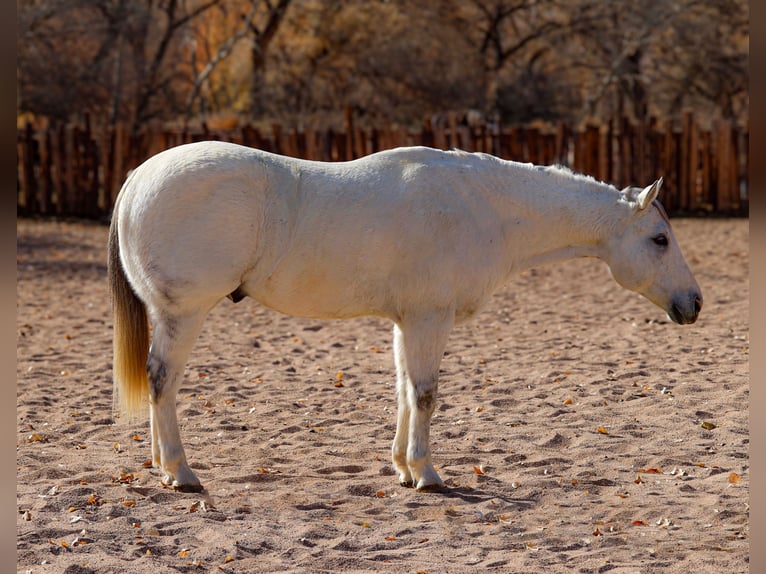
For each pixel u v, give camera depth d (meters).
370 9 41.75
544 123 39.84
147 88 37.50
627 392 9.80
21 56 34.41
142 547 5.79
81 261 19.83
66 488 6.80
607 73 41.16
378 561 5.72
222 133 25.88
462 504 6.75
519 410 9.31
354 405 9.52
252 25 40.38
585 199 7.37
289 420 9.02
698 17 41.47
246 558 5.70
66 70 35.31
